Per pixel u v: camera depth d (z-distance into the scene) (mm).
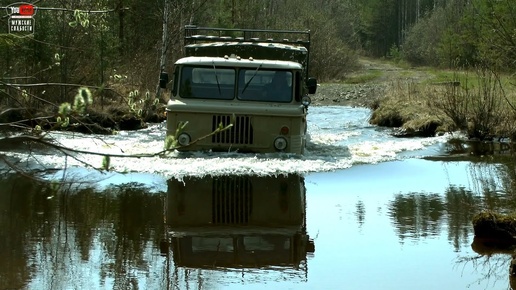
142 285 8477
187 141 16578
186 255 9688
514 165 16984
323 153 18125
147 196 13047
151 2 39094
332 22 64625
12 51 22922
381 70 71188
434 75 53281
